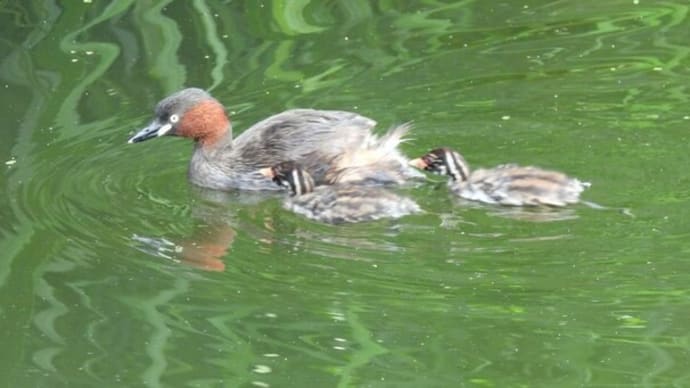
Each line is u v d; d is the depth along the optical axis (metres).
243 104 16.53
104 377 11.25
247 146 15.41
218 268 12.93
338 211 13.89
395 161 14.95
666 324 11.58
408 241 13.26
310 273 12.68
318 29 18.44
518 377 10.96
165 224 14.00
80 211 14.23
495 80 16.92
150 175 15.23
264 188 15.09
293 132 15.45
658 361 11.09
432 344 11.45
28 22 18.44
